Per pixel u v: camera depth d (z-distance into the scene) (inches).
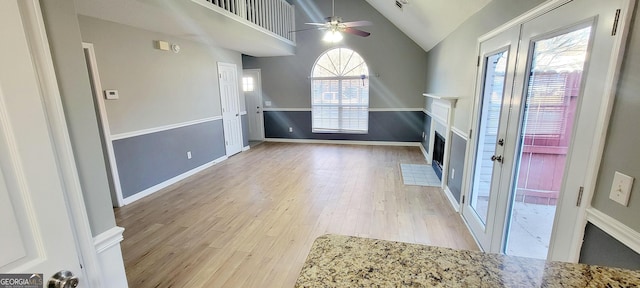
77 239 39.0
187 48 172.2
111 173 126.8
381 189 148.9
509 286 27.9
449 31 146.6
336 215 119.4
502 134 79.6
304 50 258.2
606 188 42.3
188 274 83.0
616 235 40.0
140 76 139.8
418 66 241.0
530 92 66.4
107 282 47.7
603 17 42.9
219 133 208.4
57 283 32.4
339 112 267.4
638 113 36.7
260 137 287.3
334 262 31.9
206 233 105.8
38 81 32.5
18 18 28.1
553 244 55.4
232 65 222.1
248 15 172.7
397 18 206.7
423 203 130.8
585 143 46.7
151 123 147.6
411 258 32.3
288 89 270.7
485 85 97.0
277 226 110.7
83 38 113.4
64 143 36.6
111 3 98.8
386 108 255.0
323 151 238.4
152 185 149.0
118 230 48.6
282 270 84.3
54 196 31.9
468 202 109.8
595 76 44.6
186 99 173.0
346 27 165.9
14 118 28.0
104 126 122.6
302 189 150.2
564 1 53.3
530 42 65.4
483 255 32.8
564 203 52.1
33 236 30.2
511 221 74.4
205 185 158.9
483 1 95.1
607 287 27.7
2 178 27.5
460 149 122.6
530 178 66.6
